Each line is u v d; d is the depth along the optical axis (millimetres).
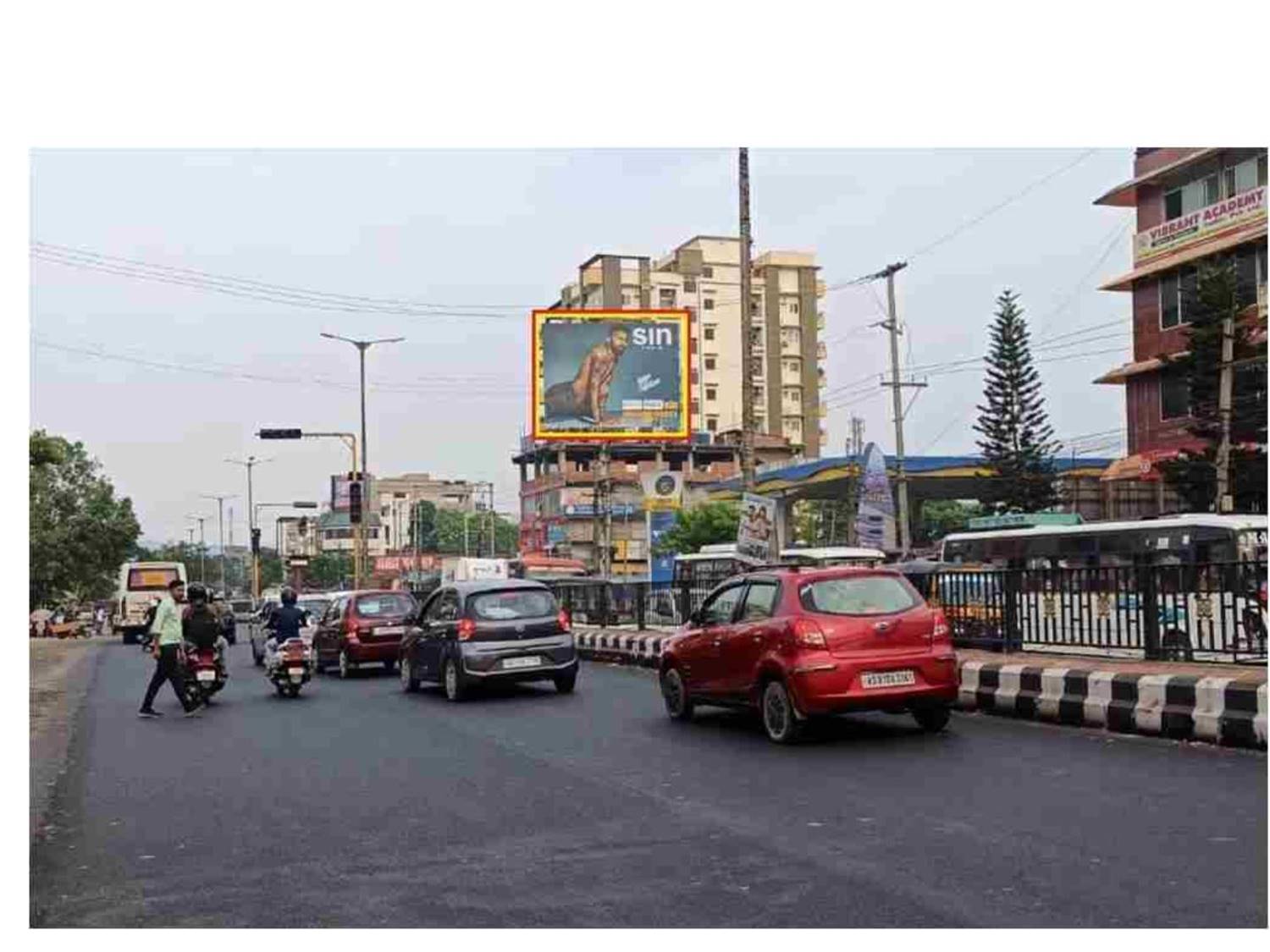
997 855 7062
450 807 9180
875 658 11758
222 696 20547
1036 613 15641
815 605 12000
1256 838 7254
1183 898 6086
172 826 8828
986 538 31891
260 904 6602
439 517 136625
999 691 13812
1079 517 38000
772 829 8016
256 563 64125
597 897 6500
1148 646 13836
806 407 108625
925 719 12508
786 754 11320
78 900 6801
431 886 6852
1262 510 38531
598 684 19859
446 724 14883
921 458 54562
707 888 6609
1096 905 6020
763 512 24359
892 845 7434
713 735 12961
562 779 10367
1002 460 53344
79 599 86625
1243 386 39719
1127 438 46594
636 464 94812
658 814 8672
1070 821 7887
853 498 54938
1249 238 40500
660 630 25984
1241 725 10617
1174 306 44250
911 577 18562
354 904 6539
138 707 18875
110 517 65562
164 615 17422
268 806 9461
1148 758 10281
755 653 12438
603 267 103812
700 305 106562
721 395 106750
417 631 19547
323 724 15320
